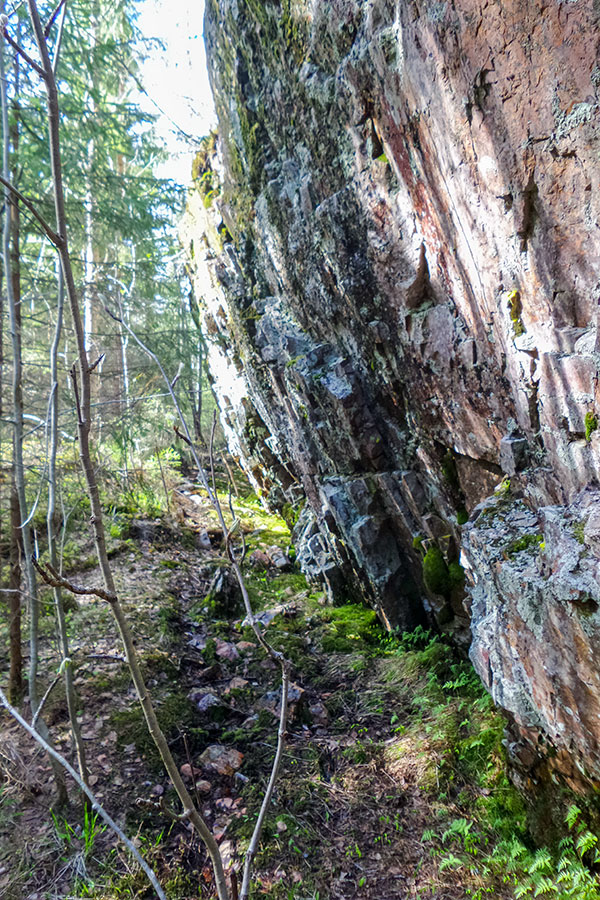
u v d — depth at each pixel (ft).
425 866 8.87
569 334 6.91
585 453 7.14
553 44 5.72
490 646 9.24
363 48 9.36
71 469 14.06
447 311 10.38
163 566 19.43
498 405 9.82
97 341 17.01
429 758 10.86
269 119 14.21
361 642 15.67
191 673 14.06
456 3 6.56
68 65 12.98
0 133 10.99
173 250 20.53
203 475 4.87
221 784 10.69
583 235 6.34
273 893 8.46
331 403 14.64
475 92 6.86
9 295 10.22
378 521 15.30
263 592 19.42
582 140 5.88
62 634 8.94
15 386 10.39
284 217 14.65
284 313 17.56
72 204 12.75
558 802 8.55
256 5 12.54
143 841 9.11
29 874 8.25
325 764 11.30
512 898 8.11
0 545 12.26
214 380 28.25
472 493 12.47
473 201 7.81
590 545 6.77
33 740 10.54
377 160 10.46
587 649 6.93
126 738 11.13
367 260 11.76
